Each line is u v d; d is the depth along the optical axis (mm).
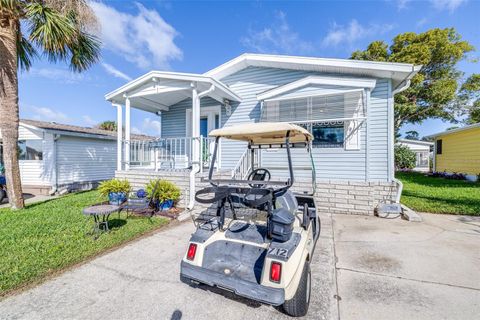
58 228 4617
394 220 5352
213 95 7172
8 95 6066
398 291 2566
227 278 2148
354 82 6070
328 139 6613
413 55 15875
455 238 4152
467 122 18688
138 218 5422
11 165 6219
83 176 11844
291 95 6762
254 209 2951
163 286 2672
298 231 2525
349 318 2150
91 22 6516
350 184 5938
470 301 2375
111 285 2689
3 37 5754
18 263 3123
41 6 5598
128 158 7488
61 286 2664
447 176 13664
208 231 2639
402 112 17375
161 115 9305
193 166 6227
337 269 3080
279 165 6551
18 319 2131
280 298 1907
